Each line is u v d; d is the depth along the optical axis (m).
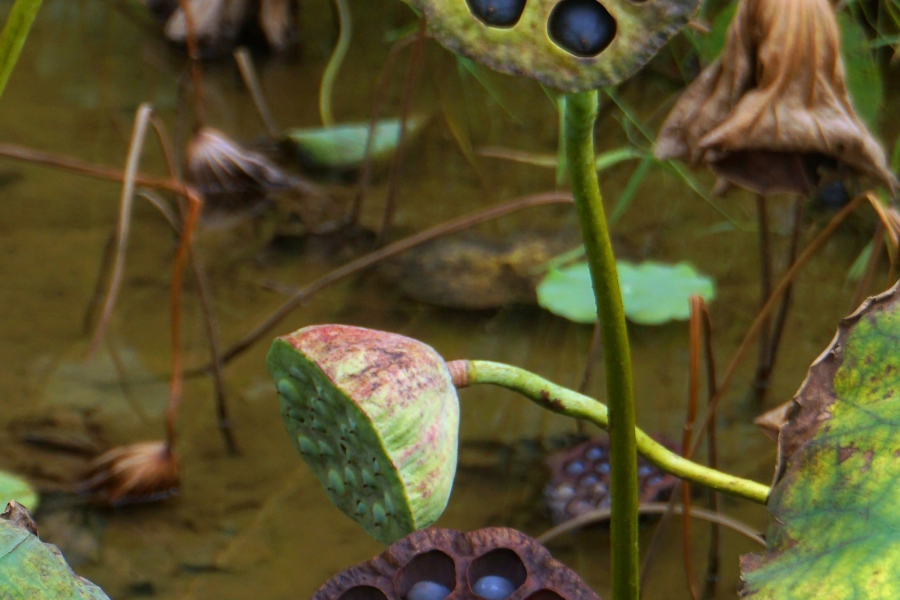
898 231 1.19
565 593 0.95
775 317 1.55
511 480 1.28
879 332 0.95
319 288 1.52
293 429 1.02
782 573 0.93
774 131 1.11
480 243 1.69
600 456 1.31
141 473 1.23
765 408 1.39
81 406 1.36
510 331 1.53
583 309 1.48
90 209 1.75
